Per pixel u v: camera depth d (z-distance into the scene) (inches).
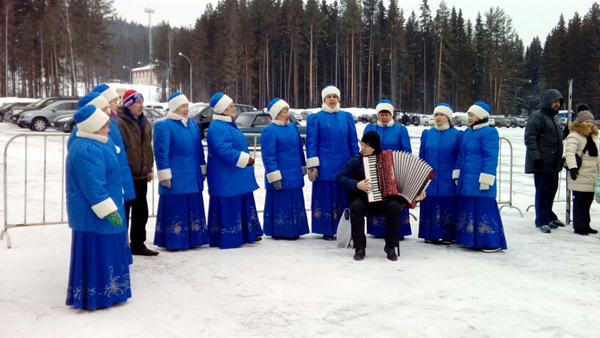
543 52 3334.2
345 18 2564.0
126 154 211.2
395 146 261.6
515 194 431.5
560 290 179.5
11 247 235.0
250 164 237.5
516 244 251.6
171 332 140.9
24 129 1014.4
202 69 2773.1
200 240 238.4
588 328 145.3
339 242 242.4
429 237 255.3
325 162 259.4
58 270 199.5
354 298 168.6
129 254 196.5
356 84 2847.0
